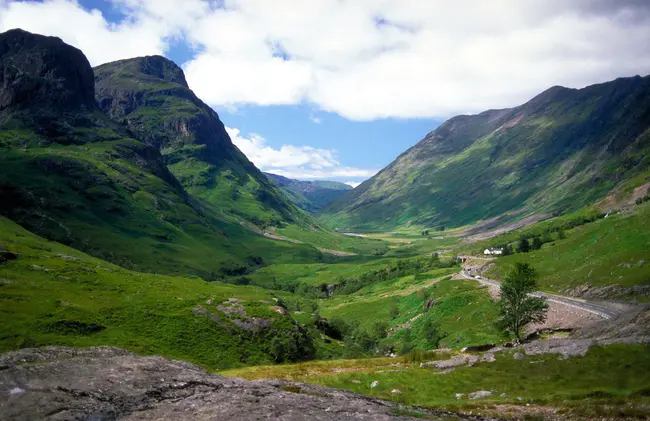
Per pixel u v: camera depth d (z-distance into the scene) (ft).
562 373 121.80
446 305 411.54
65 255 503.20
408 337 380.37
